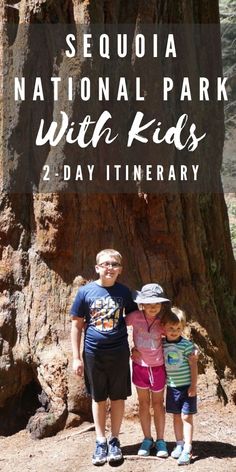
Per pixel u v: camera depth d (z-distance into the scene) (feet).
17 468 13.43
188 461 12.87
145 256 16.63
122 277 16.17
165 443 13.35
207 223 19.49
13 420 15.93
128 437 14.28
